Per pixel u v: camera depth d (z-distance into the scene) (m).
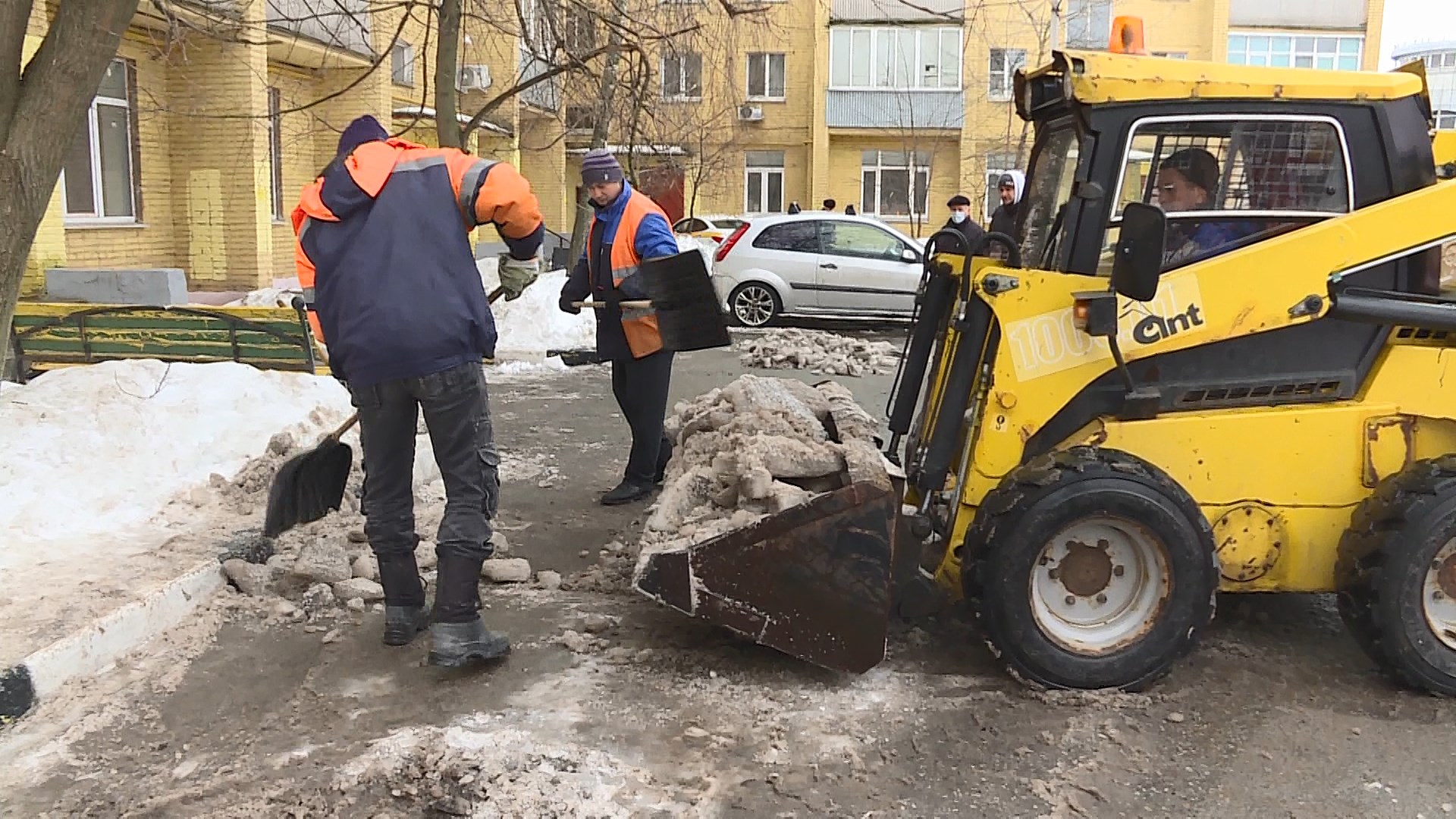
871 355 13.29
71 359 9.23
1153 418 4.29
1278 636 4.73
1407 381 4.32
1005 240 4.41
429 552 5.51
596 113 15.09
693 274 6.30
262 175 16.86
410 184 4.24
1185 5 34.62
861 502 4.16
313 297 4.39
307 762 3.63
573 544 5.99
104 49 4.79
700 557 4.16
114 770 3.58
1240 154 4.29
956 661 4.46
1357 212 4.26
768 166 36.59
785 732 3.87
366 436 4.38
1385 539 4.05
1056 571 4.17
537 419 9.42
